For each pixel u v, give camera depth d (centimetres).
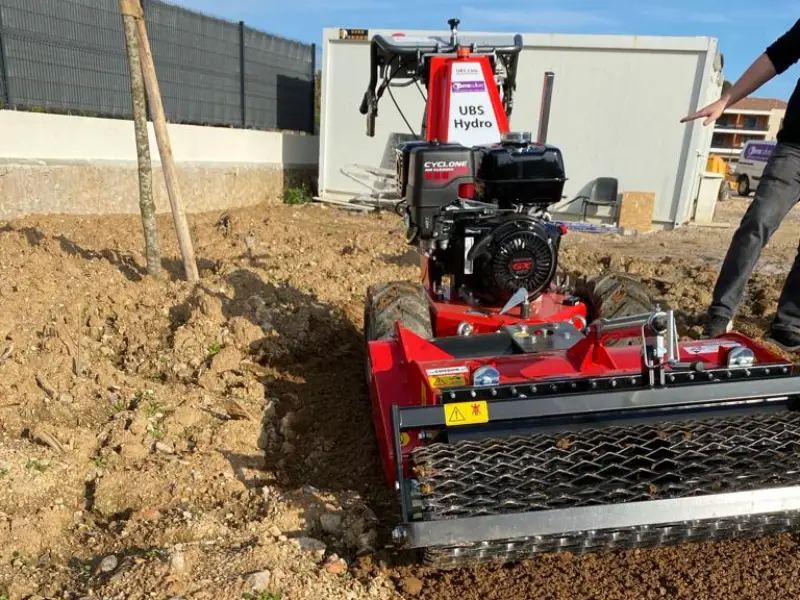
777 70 322
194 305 623
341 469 410
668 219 1314
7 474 360
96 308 605
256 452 428
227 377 514
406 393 355
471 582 310
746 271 327
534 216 451
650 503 275
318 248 936
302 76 1692
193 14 1302
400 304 450
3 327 531
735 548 329
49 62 1016
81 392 460
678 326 665
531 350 376
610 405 289
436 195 454
